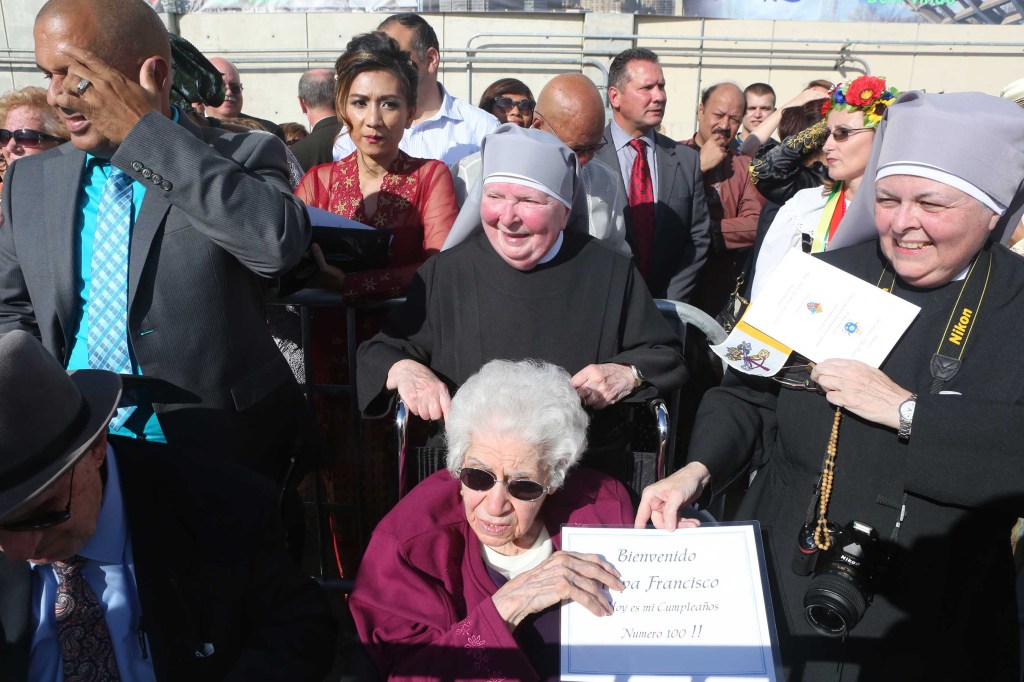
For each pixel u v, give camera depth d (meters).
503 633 1.66
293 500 2.52
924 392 1.77
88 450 1.52
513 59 8.40
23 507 1.41
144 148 1.95
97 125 1.98
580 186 2.52
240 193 2.03
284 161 2.39
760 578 1.69
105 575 1.67
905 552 1.77
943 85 8.16
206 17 8.34
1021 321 1.70
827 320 1.89
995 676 1.76
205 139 2.28
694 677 1.60
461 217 2.41
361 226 2.73
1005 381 1.69
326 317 3.02
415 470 2.26
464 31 8.37
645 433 2.63
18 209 2.15
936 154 1.62
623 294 2.36
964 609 1.74
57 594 1.64
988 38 7.97
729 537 1.74
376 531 1.91
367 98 2.89
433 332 2.39
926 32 8.02
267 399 2.32
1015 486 1.62
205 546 1.70
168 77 2.09
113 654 1.70
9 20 8.24
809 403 1.92
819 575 1.76
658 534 1.76
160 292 2.09
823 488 1.83
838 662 1.85
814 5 8.08
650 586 1.69
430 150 4.42
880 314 1.84
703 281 4.85
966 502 1.66
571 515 2.00
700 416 2.13
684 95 8.48
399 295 2.76
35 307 2.15
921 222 1.67
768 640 1.62
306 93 5.57
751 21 8.21
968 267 1.78
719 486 2.03
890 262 1.92
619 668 1.62
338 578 3.17
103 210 2.09
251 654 1.69
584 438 1.89
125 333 2.09
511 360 2.30
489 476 1.79
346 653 2.93
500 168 2.19
